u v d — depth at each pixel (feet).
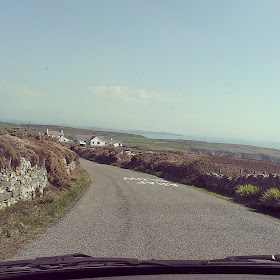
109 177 81.46
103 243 22.62
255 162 147.02
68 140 452.76
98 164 144.25
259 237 25.20
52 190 47.80
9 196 33.06
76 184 59.11
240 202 46.01
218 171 71.77
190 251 20.88
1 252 20.02
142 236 24.80
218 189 60.54
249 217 34.12
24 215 30.76
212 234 25.88
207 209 38.45
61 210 35.27
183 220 31.37
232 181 57.72
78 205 39.19
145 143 505.66
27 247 21.30
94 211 35.45
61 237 24.18
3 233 24.18
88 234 25.23
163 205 40.40
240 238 24.71
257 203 42.80
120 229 27.12
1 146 32.83
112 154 161.27
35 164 41.14
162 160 107.96
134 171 110.52
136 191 54.44
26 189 38.19
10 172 33.27
